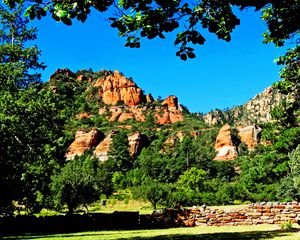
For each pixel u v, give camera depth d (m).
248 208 19.69
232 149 154.88
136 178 102.75
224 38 7.03
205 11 6.46
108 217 21.91
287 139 37.66
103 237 15.05
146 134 171.62
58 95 21.97
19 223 22.12
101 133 165.00
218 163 125.12
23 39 25.62
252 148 159.88
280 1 6.27
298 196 36.06
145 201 67.50
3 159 18.88
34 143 19.88
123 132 156.38
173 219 20.61
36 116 19.45
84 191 37.88
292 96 15.57
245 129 167.12
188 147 129.75
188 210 20.52
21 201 23.00
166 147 156.00
